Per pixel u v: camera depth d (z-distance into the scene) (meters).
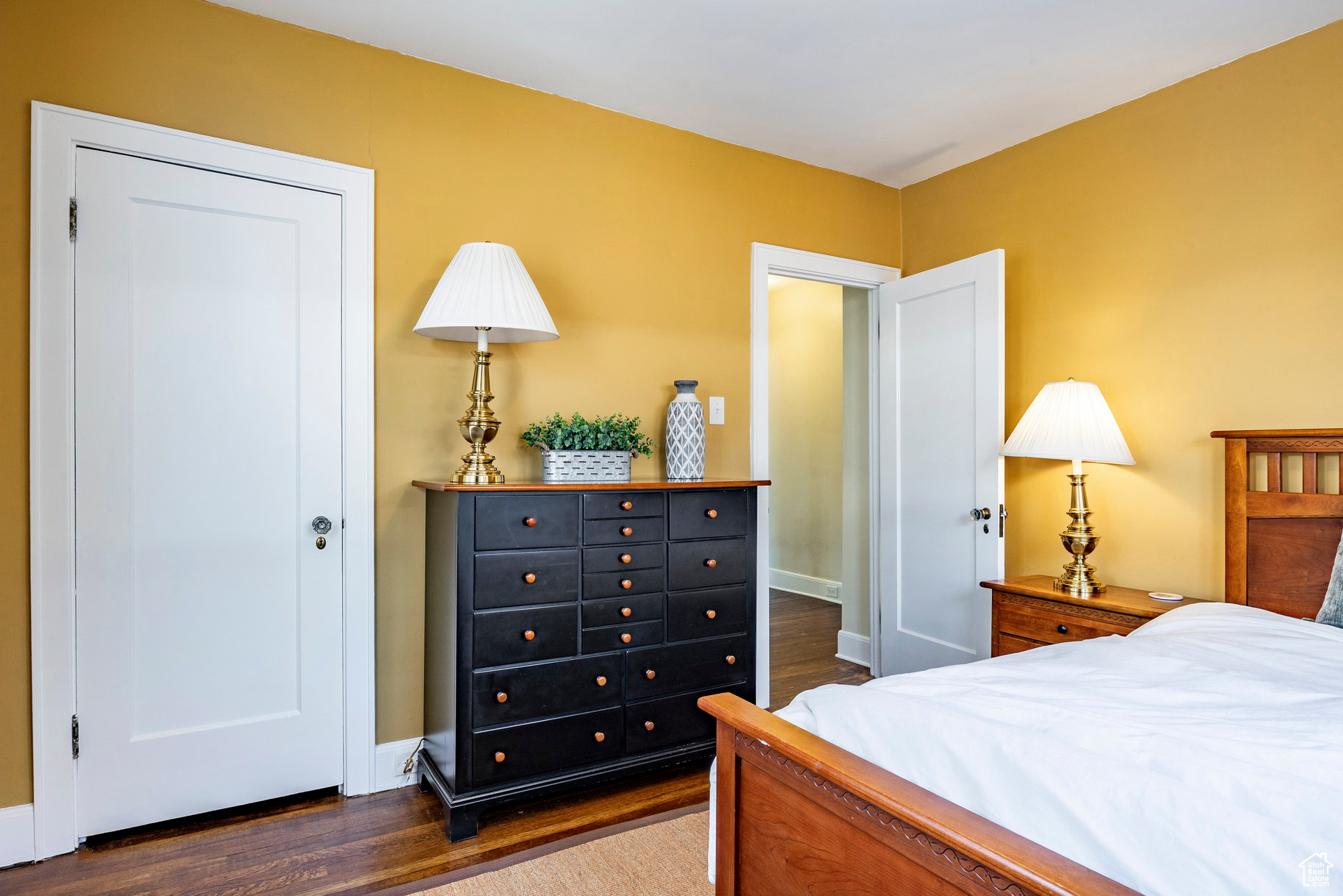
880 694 1.29
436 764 2.37
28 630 2.00
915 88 2.75
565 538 2.31
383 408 2.49
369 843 2.11
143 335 2.14
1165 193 2.70
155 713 2.15
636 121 3.01
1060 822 0.90
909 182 3.74
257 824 2.22
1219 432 2.39
